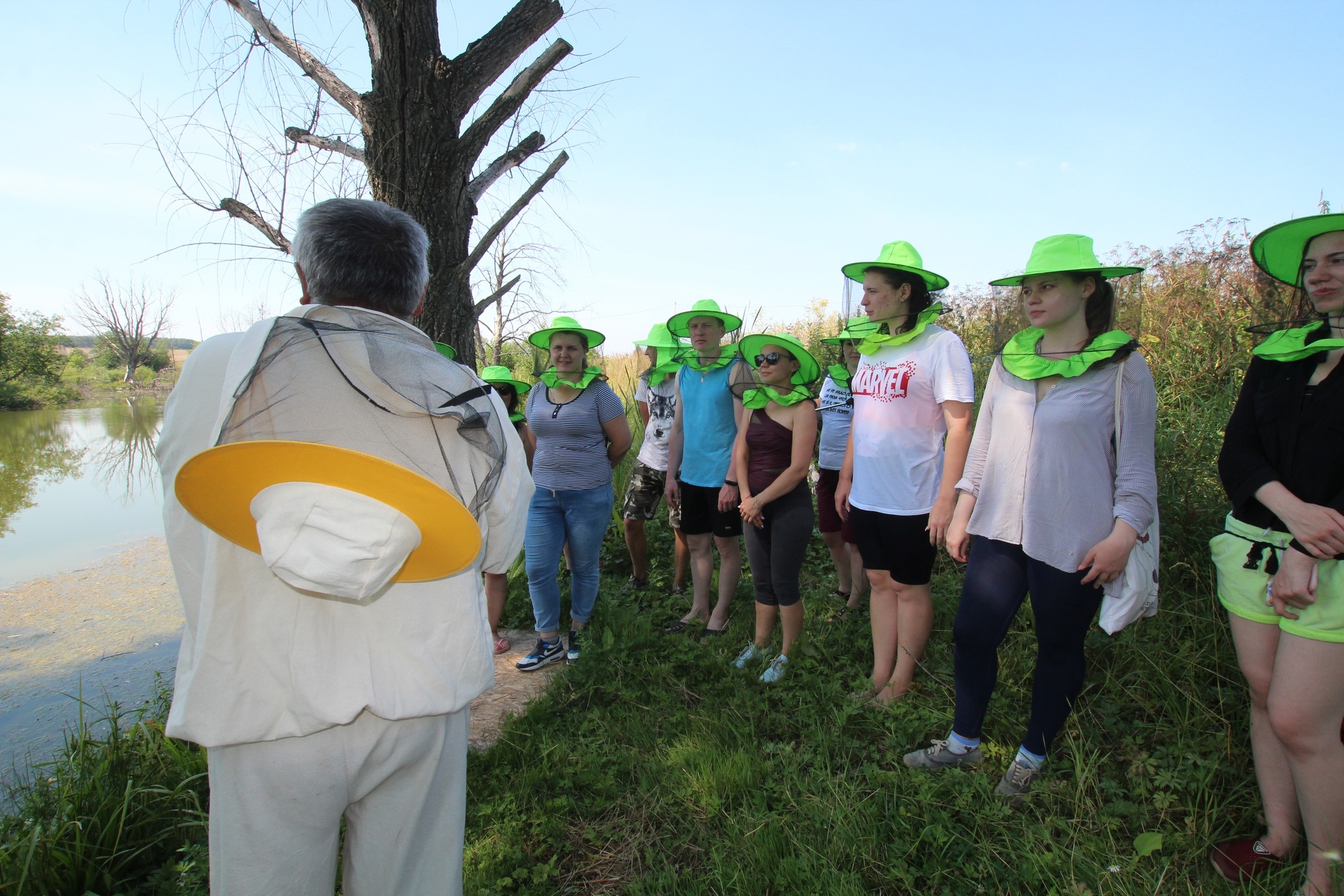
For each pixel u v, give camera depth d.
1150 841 2.21
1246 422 2.18
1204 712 2.76
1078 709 2.96
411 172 3.89
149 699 4.25
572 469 3.97
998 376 2.71
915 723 2.96
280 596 1.36
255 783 1.39
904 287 3.08
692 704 3.47
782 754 2.85
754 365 3.56
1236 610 2.20
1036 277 2.51
